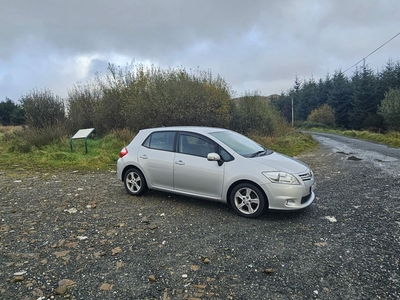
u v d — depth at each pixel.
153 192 6.63
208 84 18.36
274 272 3.28
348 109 57.03
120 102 16.61
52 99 17.36
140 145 6.34
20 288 2.98
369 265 3.41
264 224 4.68
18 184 7.49
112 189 6.98
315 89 71.50
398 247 3.85
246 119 21.72
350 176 8.54
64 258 3.61
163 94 15.25
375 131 44.62
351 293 2.88
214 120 16.86
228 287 3.00
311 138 26.38
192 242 4.05
